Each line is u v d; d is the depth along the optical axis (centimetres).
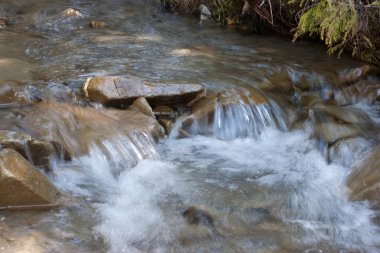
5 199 356
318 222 376
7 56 587
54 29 718
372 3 568
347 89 595
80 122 453
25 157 388
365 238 359
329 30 563
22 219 350
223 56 639
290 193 410
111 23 763
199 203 389
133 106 491
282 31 739
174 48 661
